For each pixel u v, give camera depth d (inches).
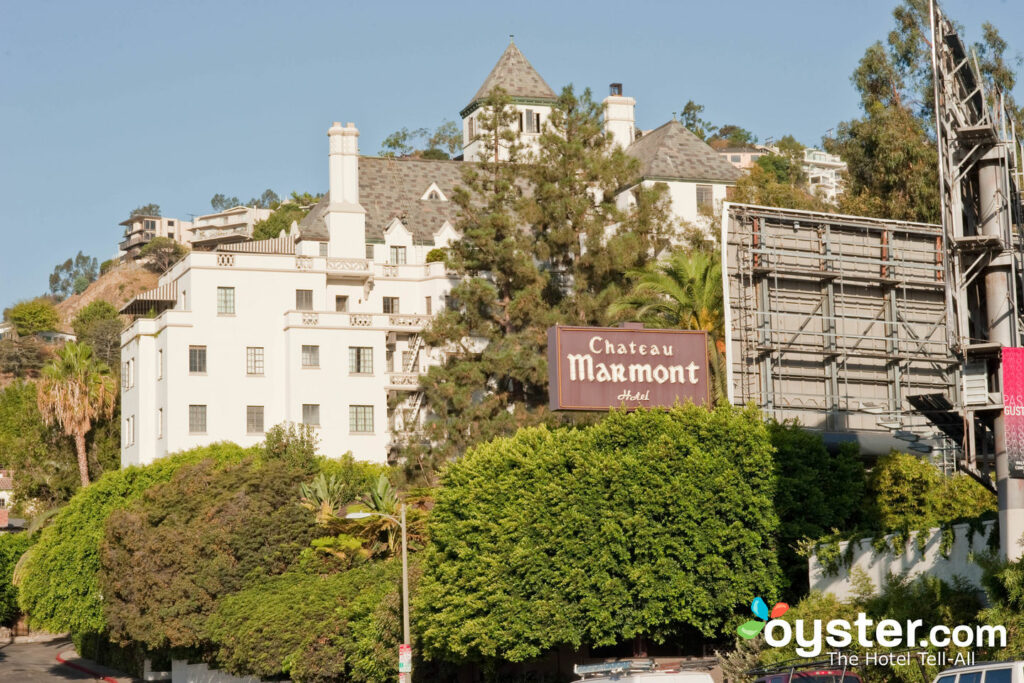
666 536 1797.5
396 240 4357.8
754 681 1301.7
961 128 1435.8
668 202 3703.3
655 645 2018.9
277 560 2529.5
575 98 3718.0
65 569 3115.2
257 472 2628.0
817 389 2144.4
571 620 1823.3
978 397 1397.6
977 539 1427.2
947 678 1058.7
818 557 1656.0
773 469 1841.8
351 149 4220.0
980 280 1510.8
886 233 2215.8
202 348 3668.8
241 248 4170.8
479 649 1902.1
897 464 1925.4
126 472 3181.6
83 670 3393.2
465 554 1878.7
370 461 3681.1
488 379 3526.1
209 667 2637.8
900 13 3595.0
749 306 2132.1
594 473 1829.5
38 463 4611.2
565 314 3462.1
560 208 3533.5
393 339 3914.9
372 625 2164.1
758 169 4212.6
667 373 2158.0
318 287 3814.0
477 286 3511.3
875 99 3585.1
